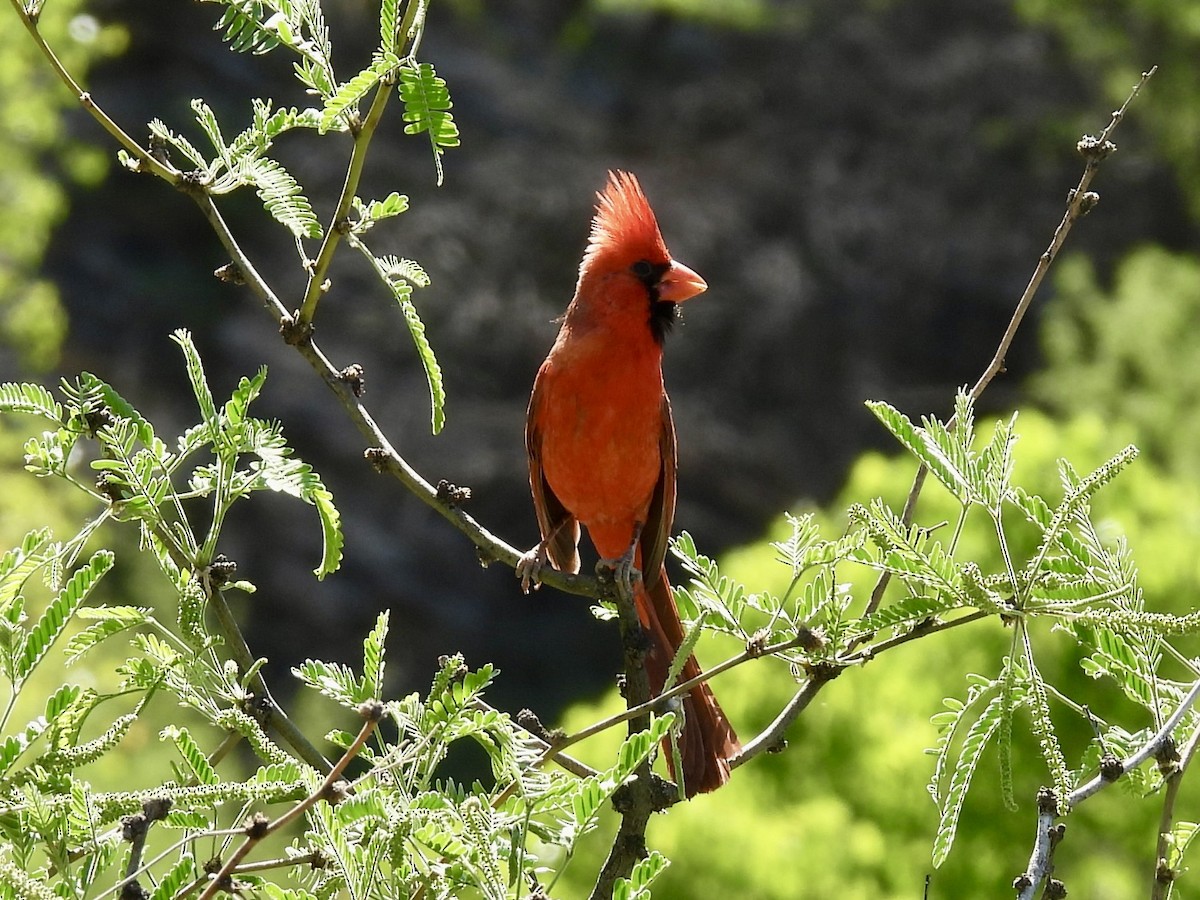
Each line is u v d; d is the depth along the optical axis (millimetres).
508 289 31047
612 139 33906
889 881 10180
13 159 20953
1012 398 32188
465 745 20688
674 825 10242
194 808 3965
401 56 4438
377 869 3654
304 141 31875
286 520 29016
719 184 33562
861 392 32250
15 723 9102
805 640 4355
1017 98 33719
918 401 32125
